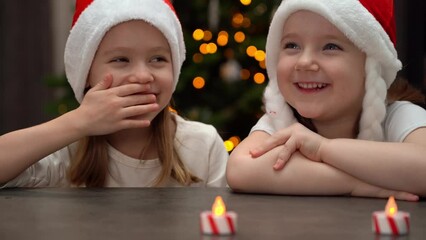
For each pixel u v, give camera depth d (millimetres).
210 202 951
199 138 1385
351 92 1119
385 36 1117
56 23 3549
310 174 1022
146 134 1329
